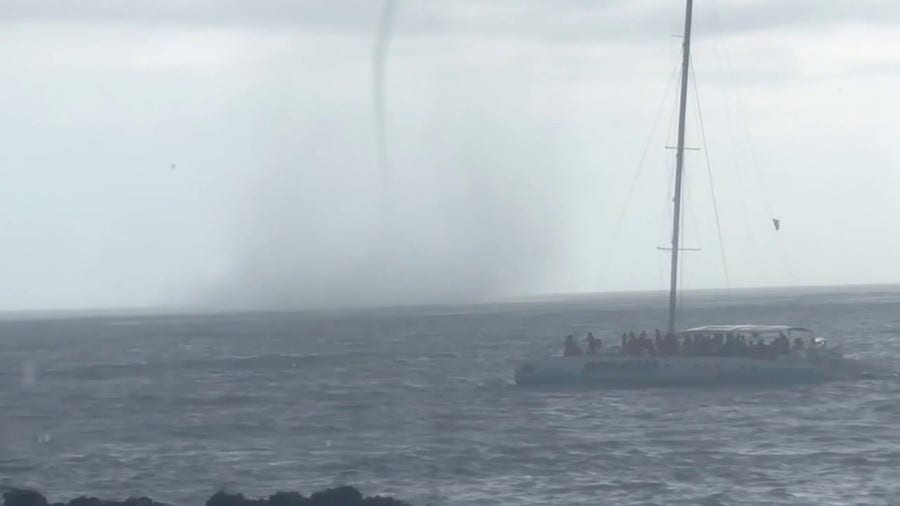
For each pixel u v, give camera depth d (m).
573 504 104.25
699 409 165.75
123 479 122.00
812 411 162.00
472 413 168.75
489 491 110.62
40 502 97.69
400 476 119.38
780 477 115.19
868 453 127.62
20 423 171.62
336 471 123.12
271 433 154.75
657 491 109.31
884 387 185.38
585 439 141.25
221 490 105.81
